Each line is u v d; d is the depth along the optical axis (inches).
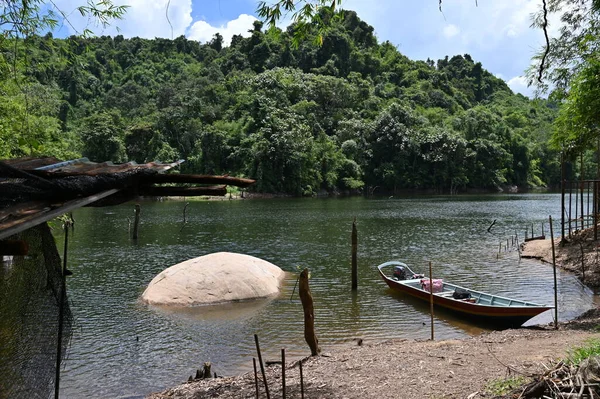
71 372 440.1
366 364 387.9
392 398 304.2
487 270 906.7
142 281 823.1
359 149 4094.5
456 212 2210.9
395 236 1407.5
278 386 351.3
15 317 189.2
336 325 582.6
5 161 201.5
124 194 174.4
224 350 498.3
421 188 4138.8
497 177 4252.0
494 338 460.1
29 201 149.4
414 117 4434.1
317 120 4394.7
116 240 1318.9
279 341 525.7
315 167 3772.1
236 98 4276.6
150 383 415.8
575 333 467.5
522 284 783.1
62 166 187.6
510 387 279.6
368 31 6609.3
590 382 215.8
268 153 3440.0
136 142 3703.3
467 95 6348.4
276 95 4252.0
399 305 669.3
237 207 2539.4
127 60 5782.5
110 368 450.0
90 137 3314.5
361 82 5265.8
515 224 1705.2
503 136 4576.8
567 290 733.3
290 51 5669.3
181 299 669.3
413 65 6338.6
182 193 174.7
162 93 4350.4
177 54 6200.8
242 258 768.3
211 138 3673.7
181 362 466.0
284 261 1019.9
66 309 200.4
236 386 363.9
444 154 4077.3
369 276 866.1
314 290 759.7
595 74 713.6
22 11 279.4
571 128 889.5
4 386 185.0
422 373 351.3
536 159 4847.4
